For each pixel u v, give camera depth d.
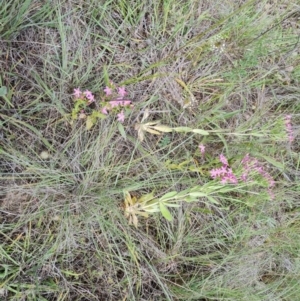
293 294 0.50
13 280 0.41
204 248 0.48
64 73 0.42
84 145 0.43
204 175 0.46
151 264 0.46
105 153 0.44
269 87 0.50
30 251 0.42
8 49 0.41
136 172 0.45
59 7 0.41
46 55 0.42
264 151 0.48
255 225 0.49
